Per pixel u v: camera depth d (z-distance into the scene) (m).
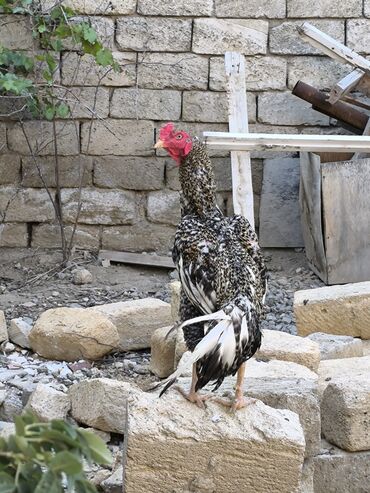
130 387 6.12
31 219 10.80
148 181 10.80
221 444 4.91
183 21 10.65
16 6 9.88
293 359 6.36
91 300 9.48
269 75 10.76
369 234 9.58
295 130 10.83
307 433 5.60
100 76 10.64
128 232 10.88
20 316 8.91
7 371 7.22
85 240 10.86
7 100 10.58
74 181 10.78
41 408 6.20
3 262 10.54
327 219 9.54
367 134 10.02
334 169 9.45
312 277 10.19
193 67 10.71
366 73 10.12
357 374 6.27
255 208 10.87
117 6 10.58
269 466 4.93
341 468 5.72
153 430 4.91
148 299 8.23
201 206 5.29
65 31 9.69
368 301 7.45
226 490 4.97
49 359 7.57
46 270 10.38
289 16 10.68
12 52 9.99
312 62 10.75
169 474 4.96
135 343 7.92
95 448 3.41
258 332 4.75
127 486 4.96
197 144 5.33
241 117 10.06
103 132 10.74
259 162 10.84
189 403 5.08
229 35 10.66
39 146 10.68
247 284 4.86
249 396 5.57
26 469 3.24
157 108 10.75
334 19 10.72
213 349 4.51
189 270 4.98
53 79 10.47
